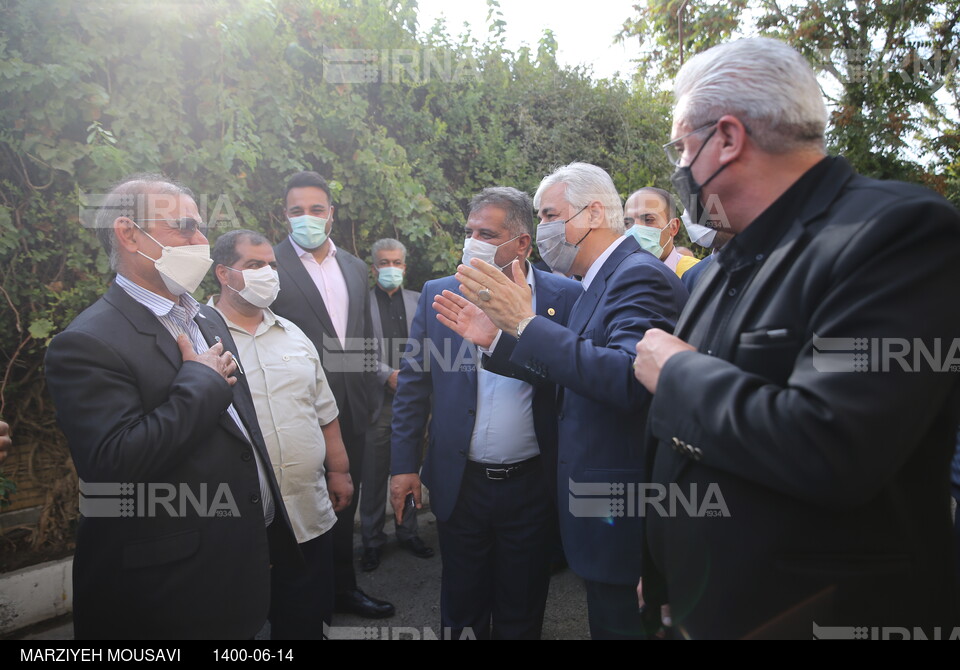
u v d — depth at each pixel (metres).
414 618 3.15
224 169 3.54
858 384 0.92
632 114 6.27
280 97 3.76
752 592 1.05
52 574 3.00
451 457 2.31
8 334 3.04
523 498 2.28
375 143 4.30
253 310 2.52
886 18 6.73
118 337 1.64
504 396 2.27
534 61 6.02
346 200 4.20
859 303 0.94
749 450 1.00
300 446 2.37
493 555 2.37
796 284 1.05
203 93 3.44
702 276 1.37
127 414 1.57
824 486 0.93
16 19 2.79
